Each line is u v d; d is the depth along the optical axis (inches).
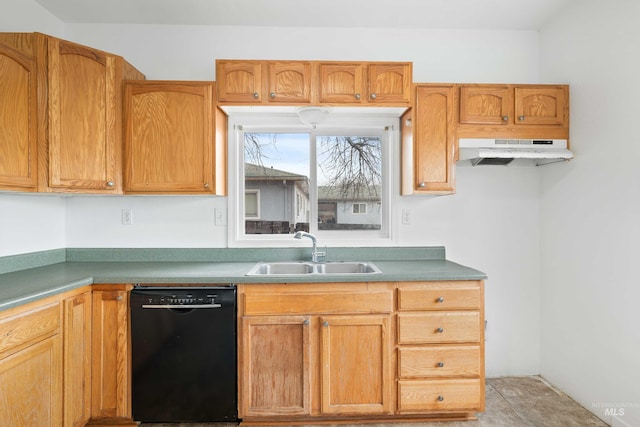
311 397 71.2
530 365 96.3
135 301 69.7
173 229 92.7
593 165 77.5
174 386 70.1
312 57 93.6
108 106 76.0
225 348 70.0
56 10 85.0
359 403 71.5
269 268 89.7
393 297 72.1
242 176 96.1
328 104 80.4
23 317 54.1
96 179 74.5
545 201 93.7
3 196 73.5
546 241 93.3
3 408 51.0
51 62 68.6
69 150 71.2
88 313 69.2
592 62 77.7
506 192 96.1
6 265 73.8
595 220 77.0
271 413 70.9
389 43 94.6
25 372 54.7
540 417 76.4
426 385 71.8
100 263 88.0
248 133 97.2
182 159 79.5
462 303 72.4
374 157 98.4
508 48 96.0
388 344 71.6
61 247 90.3
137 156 79.0
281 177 97.7
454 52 95.3
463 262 95.8
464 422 74.7
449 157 82.8
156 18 89.3
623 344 70.2
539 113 84.4
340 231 98.0
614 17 72.0
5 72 62.4
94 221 92.0
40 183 67.6
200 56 92.7
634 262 67.9
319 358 71.1
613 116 72.3
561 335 87.7
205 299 69.6
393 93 81.0
